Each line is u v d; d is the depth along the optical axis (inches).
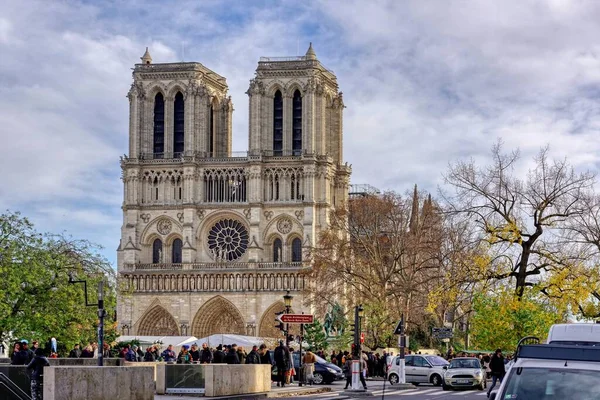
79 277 3831.2
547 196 3166.8
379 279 5851.4
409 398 2731.3
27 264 3651.6
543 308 3996.1
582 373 1033.5
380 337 5467.5
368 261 6186.0
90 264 4133.9
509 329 4077.3
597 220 3198.8
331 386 3553.2
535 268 3142.2
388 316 5457.7
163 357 3646.7
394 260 5782.5
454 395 2913.4
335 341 6058.1
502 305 3193.9
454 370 3351.4
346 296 6318.9
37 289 3718.0
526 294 3267.7
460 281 3250.5
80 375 1852.9
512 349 4116.6
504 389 1051.3
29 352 2145.7
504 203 3201.3
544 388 1034.7
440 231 5629.9
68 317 3747.5
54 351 3314.5
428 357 3816.4
